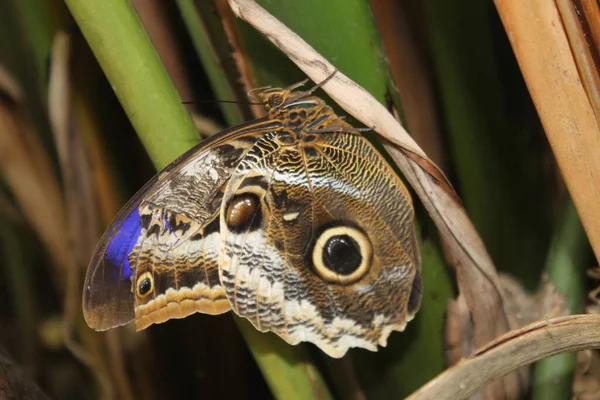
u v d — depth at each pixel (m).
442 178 0.48
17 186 0.57
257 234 0.51
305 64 0.48
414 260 0.50
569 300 0.52
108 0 0.47
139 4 0.52
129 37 0.47
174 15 0.53
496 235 0.54
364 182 0.51
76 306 0.57
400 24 0.53
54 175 0.57
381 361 0.52
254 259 0.51
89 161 0.55
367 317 0.50
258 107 0.52
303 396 0.49
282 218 0.51
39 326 0.64
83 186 0.55
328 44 0.49
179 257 0.51
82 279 0.56
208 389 0.58
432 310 0.51
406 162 0.49
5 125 0.56
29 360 0.64
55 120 0.53
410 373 0.51
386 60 0.49
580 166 0.47
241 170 0.51
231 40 0.50
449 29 0.52
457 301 0.50
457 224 0.49
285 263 0.51
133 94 0.48
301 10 0.49
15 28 0.53
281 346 0.50
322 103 0.51
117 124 0.55
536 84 0.47
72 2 0.47
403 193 0.50
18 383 0.49
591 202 0.47
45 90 0.54
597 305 0.52
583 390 0.52
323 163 0.51
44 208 0.57
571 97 0.46
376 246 0.50
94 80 0.54
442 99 0.53
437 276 0.50
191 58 0.53
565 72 0.46
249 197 0.51
